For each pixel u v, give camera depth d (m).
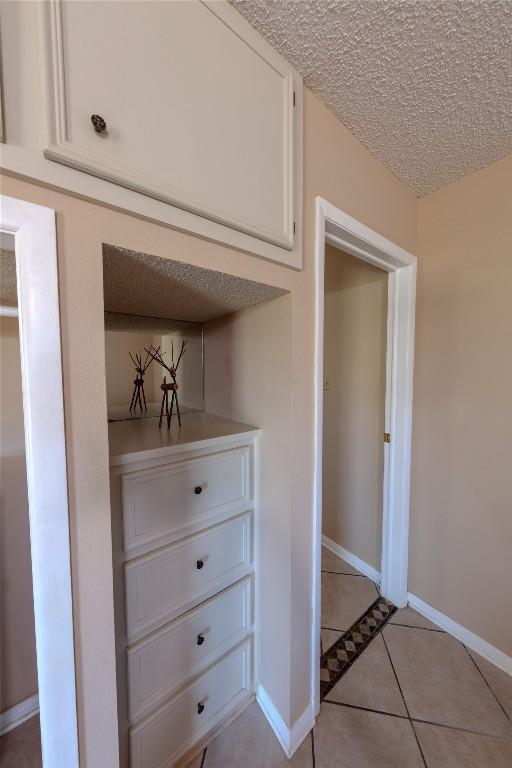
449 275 1.37
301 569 1.00
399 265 1.44
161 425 1.10
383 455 1.72
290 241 0.84
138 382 1.20
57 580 0.52
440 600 1.47
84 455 0.53
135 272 0.70
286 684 0.99
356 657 1.31
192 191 0.62
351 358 1.88
